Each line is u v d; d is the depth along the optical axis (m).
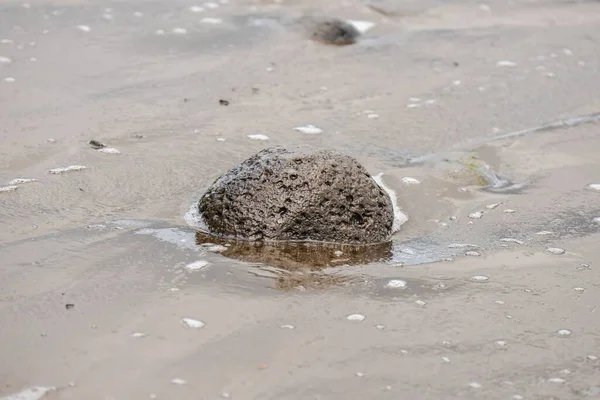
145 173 19.47
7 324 13.25
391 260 16.12
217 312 13.91
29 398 11.51
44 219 17.08
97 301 14.06
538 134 23.33
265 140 21.89
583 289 15.29
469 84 27.20
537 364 12.84
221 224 16.66
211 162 20.28
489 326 13.91
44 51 27.91
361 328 13.67
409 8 35.50
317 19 31.75
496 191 19.67
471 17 34.91
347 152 21.45
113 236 16.45
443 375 12.45
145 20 31.64
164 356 12.59
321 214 16.39
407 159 21.25
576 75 28.42
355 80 27.16
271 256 15.91
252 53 29.02
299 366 12.52
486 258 16.39
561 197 19.38
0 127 21.70
